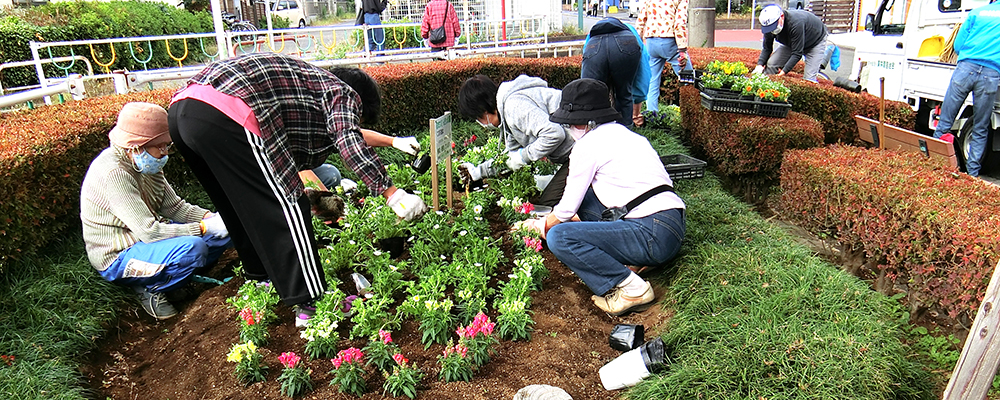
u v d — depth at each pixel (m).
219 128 2.60
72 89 5.41
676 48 7.43
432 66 7.43
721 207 4.61
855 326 2.90
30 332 3.14
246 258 3.27
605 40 5.85
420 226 4.00
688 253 3.70
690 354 2.84
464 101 4.23
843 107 6.66
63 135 3.98
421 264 3.71
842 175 3.85
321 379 2.85
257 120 2.70
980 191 3.44
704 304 3.19
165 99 5.31
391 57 11.37
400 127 7.13
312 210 4.04
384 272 3.46
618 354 3.09
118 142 3.32
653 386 2.67
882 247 3.50
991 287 1.97
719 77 6.06
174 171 4.97
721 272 3.38
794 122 5.42
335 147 3.15
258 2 27.66
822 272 3.39
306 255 2.88
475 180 4.84
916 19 7.09
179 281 3.59
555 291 3.63
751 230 4.09
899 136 5.05
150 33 14.09
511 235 4.11
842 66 14.42
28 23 11.46
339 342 3.11
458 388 2.77
